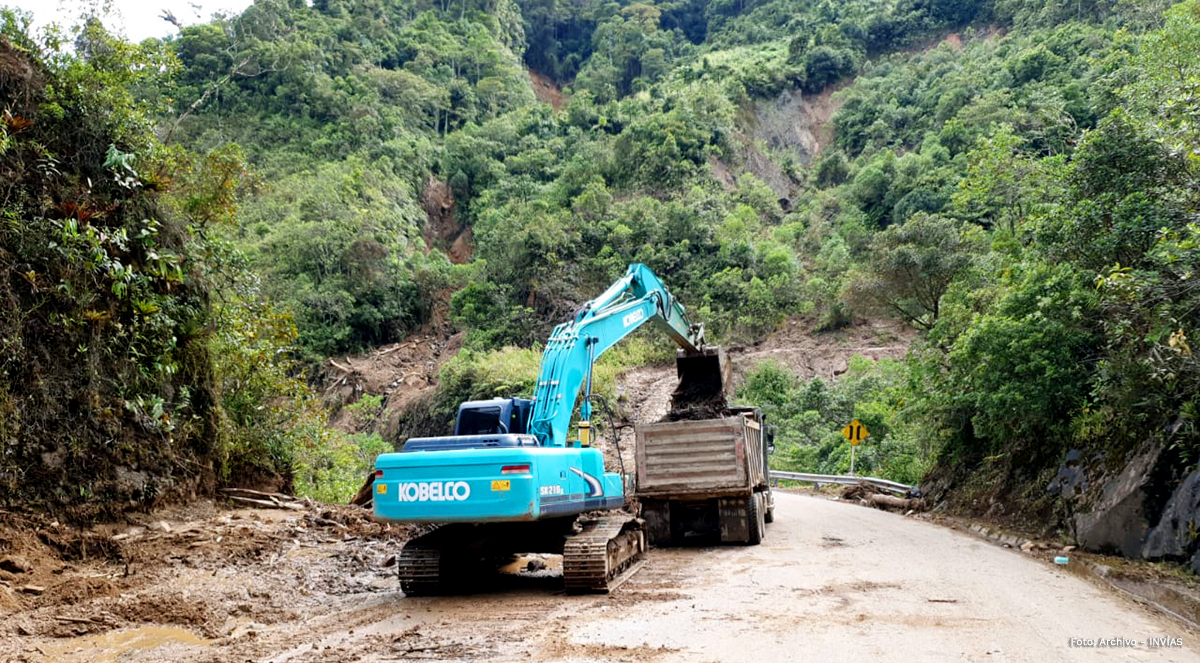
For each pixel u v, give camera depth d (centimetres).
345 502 1761
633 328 1203
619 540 966
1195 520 871
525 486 771
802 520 1711
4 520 892
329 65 9275
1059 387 1264
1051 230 1301
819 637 629
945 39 9481
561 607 782
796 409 3972
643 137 7750
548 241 6228
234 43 9000
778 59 9938
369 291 6812
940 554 1149
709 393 1547
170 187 1439
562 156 8781
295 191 7400
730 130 8312
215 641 661
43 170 1096
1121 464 1081
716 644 609
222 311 1450
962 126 6644
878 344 5094
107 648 631
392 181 8012
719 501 1309
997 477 1593
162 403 1166
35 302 1008
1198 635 645
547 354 992
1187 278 902
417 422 5184
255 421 1514
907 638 623
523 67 12081
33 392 977
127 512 1078
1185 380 956
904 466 2597
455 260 8156
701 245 6394
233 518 1226
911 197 5988
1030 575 952
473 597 856
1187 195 1047
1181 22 1619
